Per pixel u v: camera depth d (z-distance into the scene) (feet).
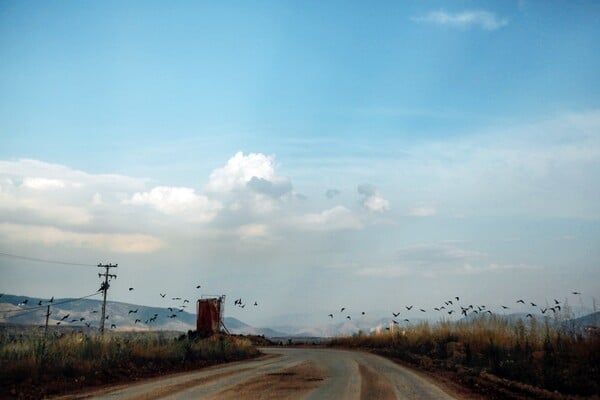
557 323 78.69
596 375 57.00
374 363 106.52
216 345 128.26
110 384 67.15
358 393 56.49
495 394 55.42
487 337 97.25
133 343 97.40
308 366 98.89
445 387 62.23
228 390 59.41
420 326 152.35
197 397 53.36
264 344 274.36
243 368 94.89
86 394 56.65
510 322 97.35
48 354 73.87
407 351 141.79
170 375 80.23
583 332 70.54
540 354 72.59
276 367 96.99
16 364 65.31
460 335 116.67
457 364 91.56
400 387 62.23
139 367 85.46
